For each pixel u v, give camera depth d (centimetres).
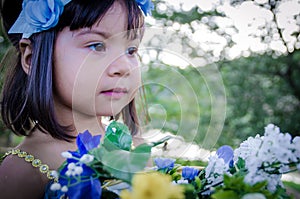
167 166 67
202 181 64
